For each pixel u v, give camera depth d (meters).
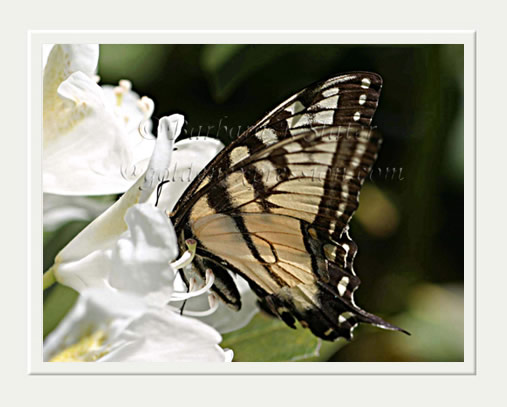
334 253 0.39
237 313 0.42
